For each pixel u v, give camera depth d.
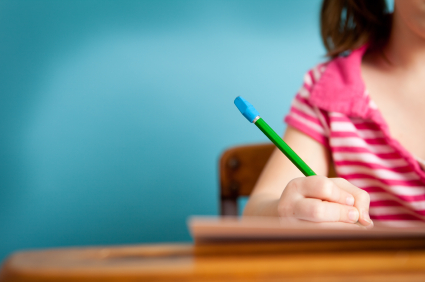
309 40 1.48
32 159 1.47
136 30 1.50
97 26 1.51
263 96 1.48
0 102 1.49
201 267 0.22
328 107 0.72
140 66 1.49
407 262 0.23
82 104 1.49
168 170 1.47
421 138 0.68
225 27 1.49
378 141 0.69
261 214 0.55
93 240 1.46
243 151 0.87
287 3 1.48
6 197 1.46
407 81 0.72
